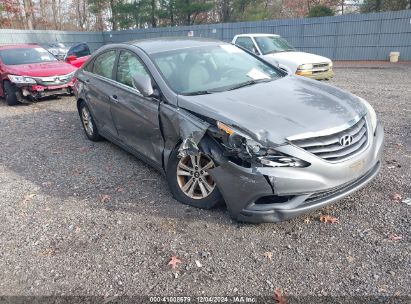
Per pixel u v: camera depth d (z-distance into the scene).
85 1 40.44
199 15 33.84
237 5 31.69
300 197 3.04
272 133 3.01
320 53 21.00
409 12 17.59
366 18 18.89
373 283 2.62
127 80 4.60
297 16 34.66
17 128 7.44
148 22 34.66
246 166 3.04
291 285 2.66
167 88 3.85
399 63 17.28
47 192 4.36
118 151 5.66
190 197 3.73
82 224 3.60
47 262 3.07
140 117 4.20
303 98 3.62
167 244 3.19
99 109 5.36
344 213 3.49
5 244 3.37
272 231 3.28
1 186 4.62
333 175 3.06
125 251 3.14
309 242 3.11
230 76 4.30
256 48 10.76
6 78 9.56
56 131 7.05
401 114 6.89
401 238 3.07
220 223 3.44
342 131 3.17
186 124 3.49
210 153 3.26
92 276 2.87
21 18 35.34
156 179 4.50
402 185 3.96
